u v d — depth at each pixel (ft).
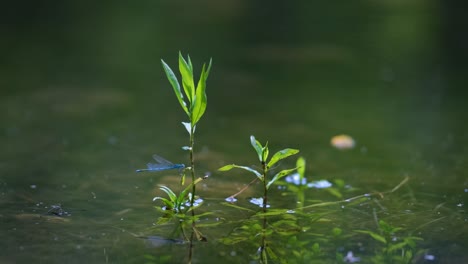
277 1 33.22
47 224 6.15
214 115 12.45
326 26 25.48
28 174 8.05
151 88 15.03
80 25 24.86
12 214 6.43
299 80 16.35
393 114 12.68
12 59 18.16
